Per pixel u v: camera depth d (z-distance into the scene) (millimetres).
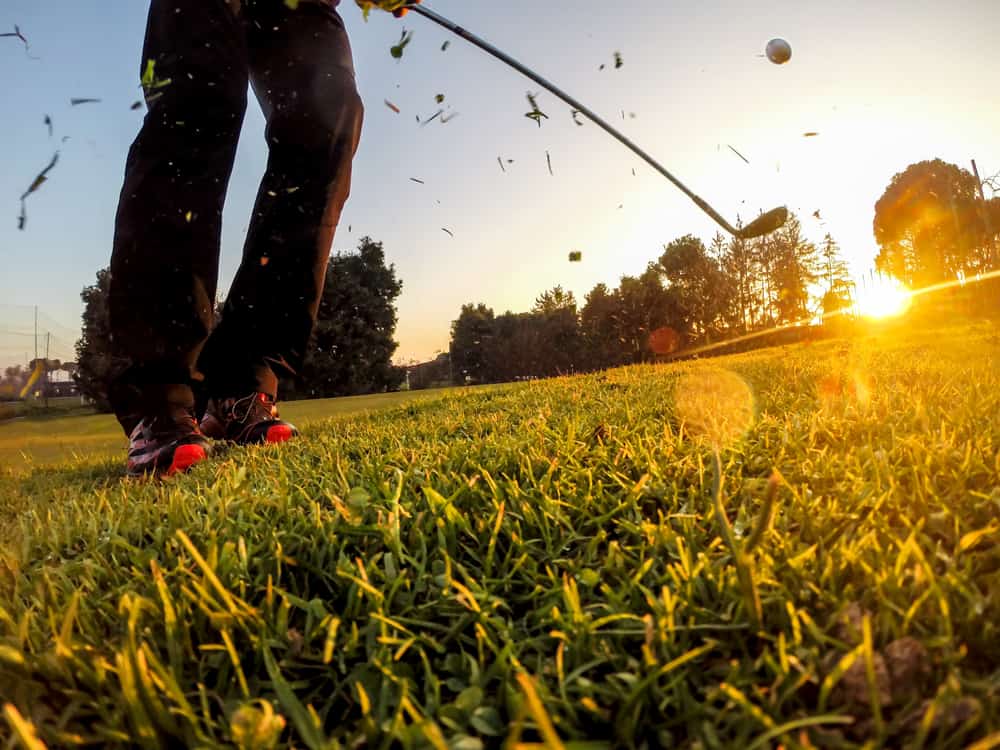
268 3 2510
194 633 904
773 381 3521
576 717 687
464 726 702
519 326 51219
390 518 1165
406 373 42875
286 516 1314
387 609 926
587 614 844
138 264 2135
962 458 1254
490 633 877
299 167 2645
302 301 2803
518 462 1611
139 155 2129
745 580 774
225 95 2197
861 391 2463
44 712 742
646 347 42406
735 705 671
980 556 899
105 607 983
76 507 1648
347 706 807
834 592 830
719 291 41156
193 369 2447
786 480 1318
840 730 637
